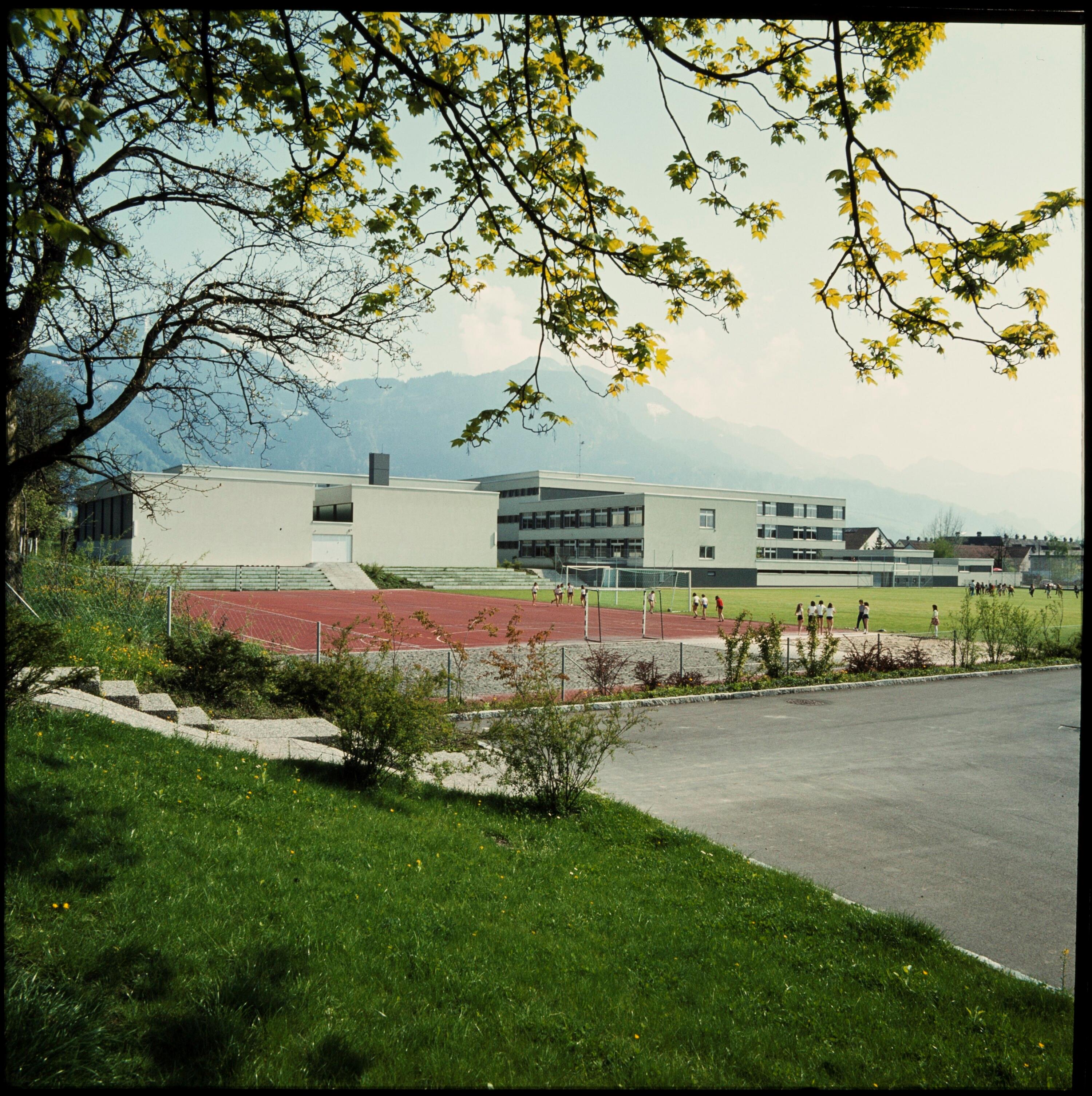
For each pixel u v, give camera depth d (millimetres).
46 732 8656
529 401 5922
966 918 8000
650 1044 4758
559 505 98250
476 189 6406
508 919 6438
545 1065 4316
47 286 7020
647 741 15883
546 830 9625
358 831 8008
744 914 7371
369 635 33156
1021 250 4914
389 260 7867
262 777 9031
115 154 10164
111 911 5129
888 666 25922
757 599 70250
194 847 6480
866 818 11242
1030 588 98562
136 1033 3996
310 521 73000
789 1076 4520
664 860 8875
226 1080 3750
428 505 81625
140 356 9531
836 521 116875
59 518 27453
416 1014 4672
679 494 108062
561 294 6105
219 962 4797
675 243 6145
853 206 5297
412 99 5973
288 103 5602
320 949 5230
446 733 11125
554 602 60312
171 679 14727
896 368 5859
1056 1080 4703
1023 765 14438
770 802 11922
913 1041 5160
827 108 5703
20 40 3051
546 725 10906
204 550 67750
